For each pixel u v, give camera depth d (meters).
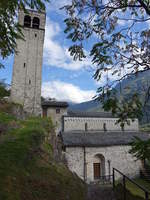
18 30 4.27
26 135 9.34
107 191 9.34
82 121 29.22
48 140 13.40
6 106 20.88
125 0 4.58
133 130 30.89
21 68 28.94
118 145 23.05
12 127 11.70
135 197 8.76
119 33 4.83
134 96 4.69
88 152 21.44
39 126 13.67
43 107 30.55
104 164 21.78
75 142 21.77
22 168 5.69
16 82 28.12
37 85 29.08
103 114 32.31
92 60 4.83
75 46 5.30
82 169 20.52
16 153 6.37
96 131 29.11
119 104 4.63
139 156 3.80
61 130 28.92
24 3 3.89
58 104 30.88
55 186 6.01
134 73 4.84
